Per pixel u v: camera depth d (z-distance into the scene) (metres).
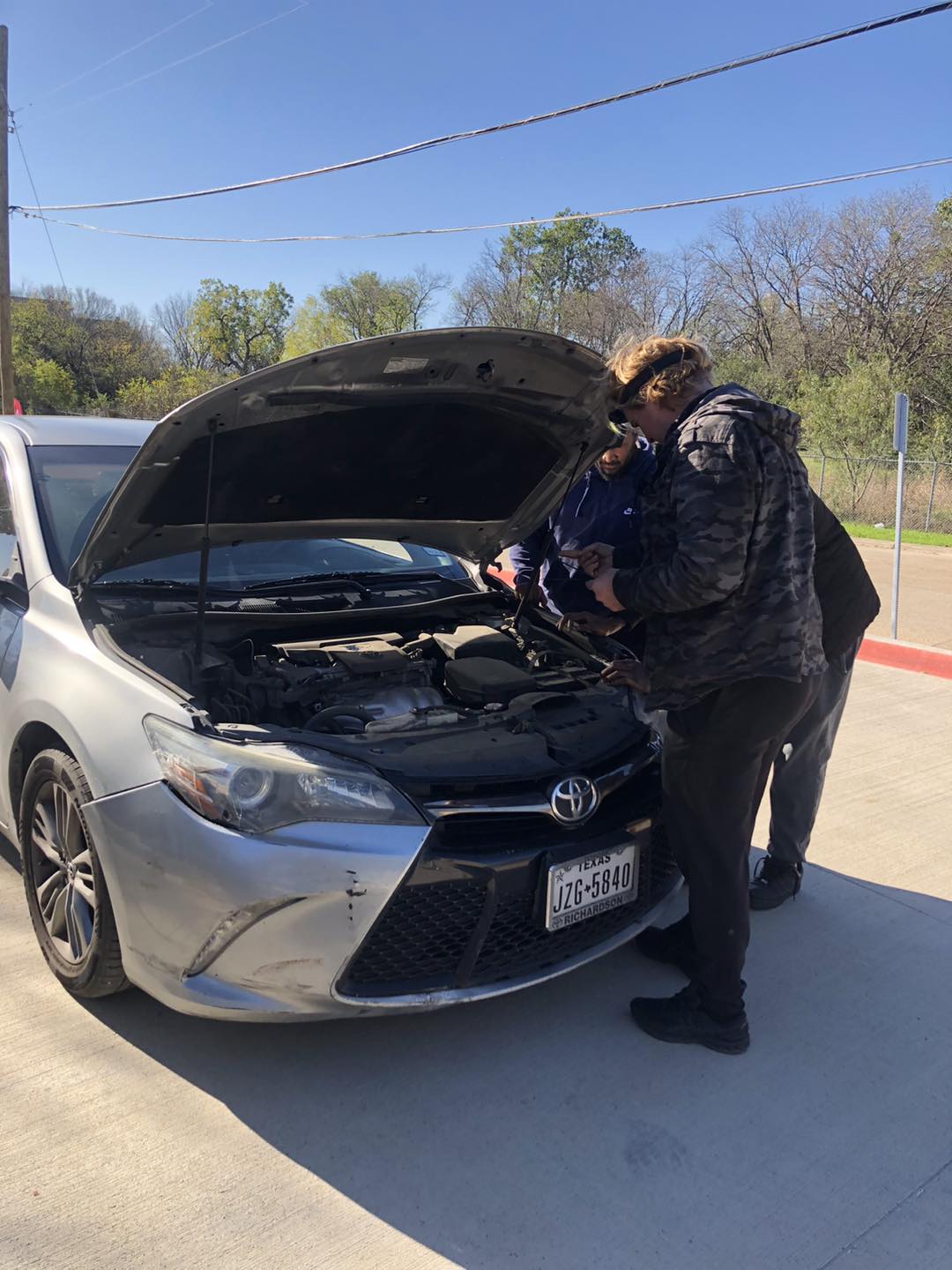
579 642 3.44
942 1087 2.53
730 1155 2.25
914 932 3.33
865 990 2.97
